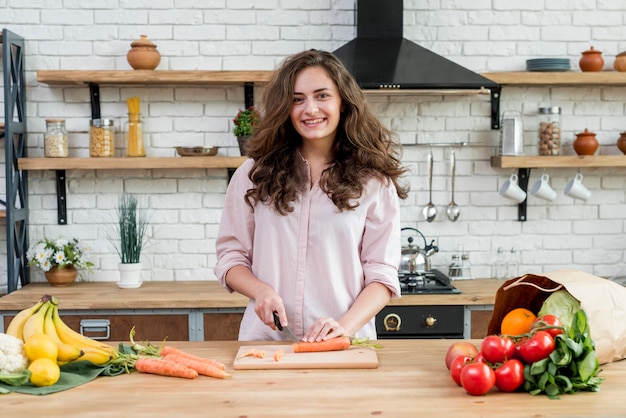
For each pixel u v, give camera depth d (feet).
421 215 13.79
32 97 13.33
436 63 12.14
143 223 13.12
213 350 6.98
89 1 13.29
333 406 5.42
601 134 13.82
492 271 13.85
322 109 7.43
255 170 7.88
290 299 7.84
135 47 12.74
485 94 13.55
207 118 13.52
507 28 13.62
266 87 7.86
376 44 12.58
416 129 13.65
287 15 13.47
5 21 13.21
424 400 5.56
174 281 13.60
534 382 5.68
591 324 6.28
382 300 7.73
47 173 13.46
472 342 7.23
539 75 12.82
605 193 13.92
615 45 13.73
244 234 8.10
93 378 6.10
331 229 7.76
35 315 6.47
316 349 6.72
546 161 12.89
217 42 13.44
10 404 5.51
